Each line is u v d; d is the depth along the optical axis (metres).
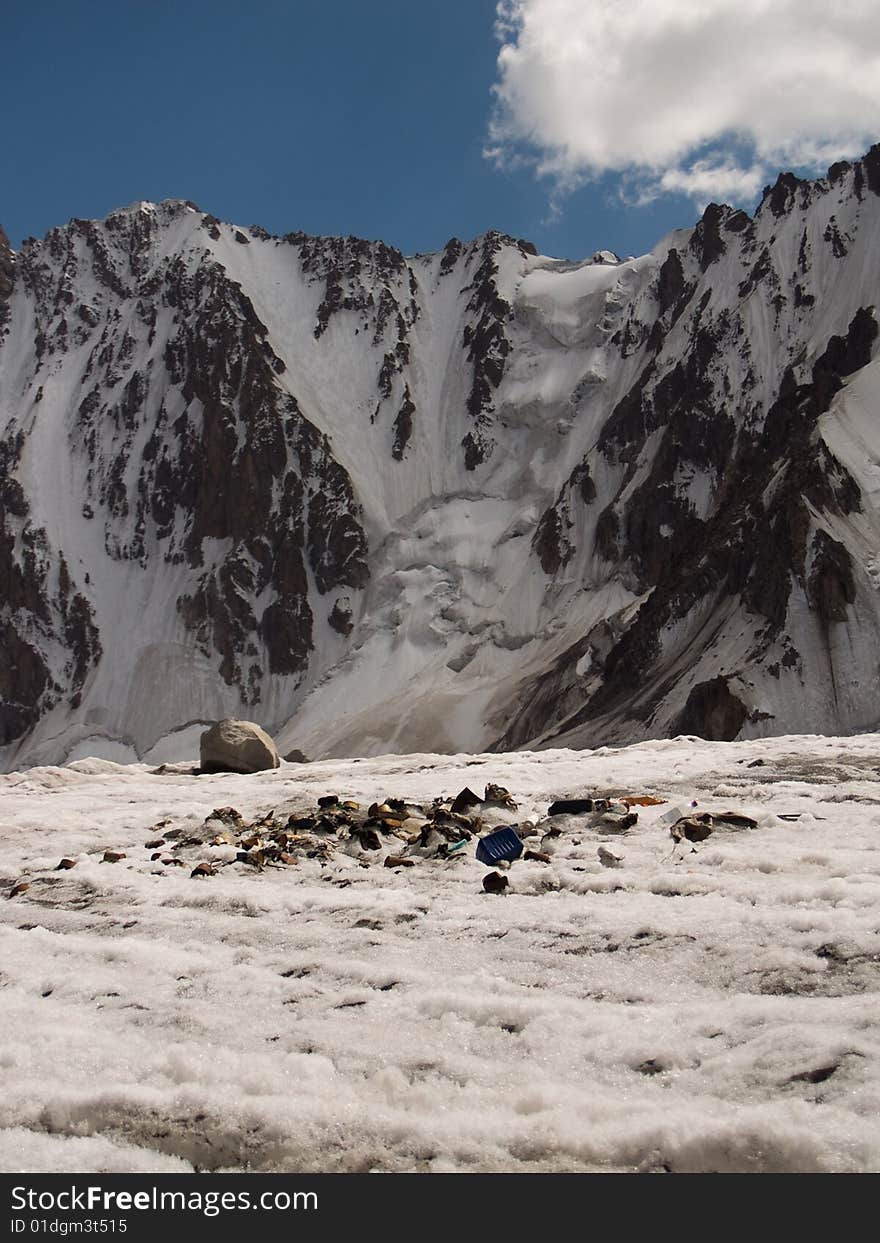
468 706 144.38
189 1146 5.38
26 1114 5.72
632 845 11.45
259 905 10.20
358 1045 6.42
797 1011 6.17
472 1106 5.59
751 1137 4.94
